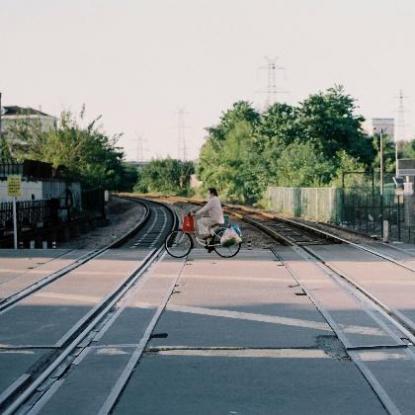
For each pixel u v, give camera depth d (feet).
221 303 42.47
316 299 43.52
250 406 22.79
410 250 74.95
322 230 116.47
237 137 313.94
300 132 264.31
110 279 53.31
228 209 234.38
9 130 196.34
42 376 26.53
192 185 458.50
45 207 113.80
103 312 39.96
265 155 254.27
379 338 32.32
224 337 32.99
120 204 295.28
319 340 32.27
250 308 40.65
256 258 68.49
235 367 27.71
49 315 38.93
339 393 24.12
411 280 51.60
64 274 56.49
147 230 130.52
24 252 75.36
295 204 178.19
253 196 265.54
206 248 70.69
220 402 23.24
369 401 23.21
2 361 28.94
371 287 48.16
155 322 36.55
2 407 23.06
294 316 38.06
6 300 44.01
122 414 22.13
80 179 172.65
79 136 187.83
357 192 137.80
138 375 26.66
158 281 52.26
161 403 23.18
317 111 263.08
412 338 32.24
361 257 68.74
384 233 88.99
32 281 52.44
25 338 33.12
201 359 29.01
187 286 49.57
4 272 57.88
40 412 22.34
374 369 27.12
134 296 45.27
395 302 42.14
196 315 38.63
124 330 34.68
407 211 123.95
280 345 31.32
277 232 116.26
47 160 183.01
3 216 90.38
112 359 29.04
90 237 118.73
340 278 53.31
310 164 203.21
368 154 261.65
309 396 23.80
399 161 136.87
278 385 25.14
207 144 355.97
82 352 30.32
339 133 261.44
